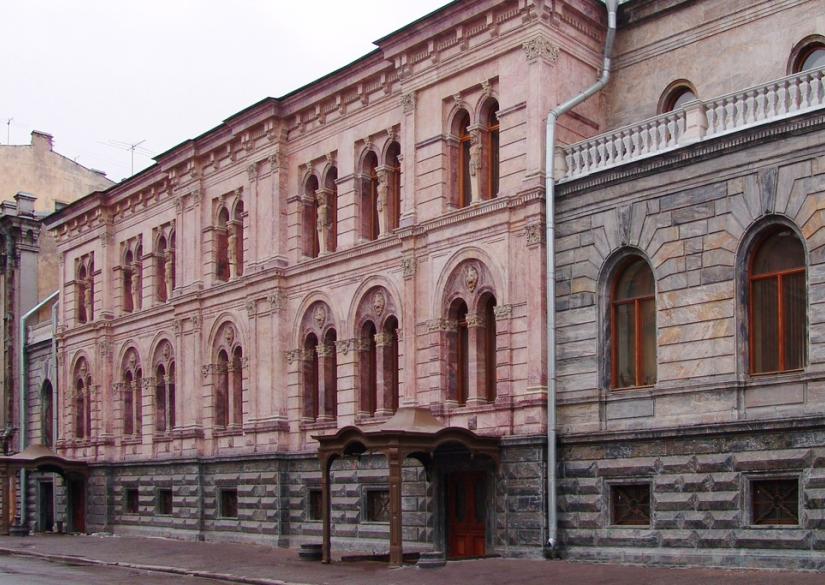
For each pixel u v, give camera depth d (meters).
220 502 37.31
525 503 25.44
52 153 62.44
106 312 46.34
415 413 26.06
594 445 24.53
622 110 28.45
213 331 38.69
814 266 20.81
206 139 39.19
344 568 25.50
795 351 21.48
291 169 35.66
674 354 23.20
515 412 26.22
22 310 56.84
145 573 27.91
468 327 27.95
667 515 22.72
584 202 25.55
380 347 31.17
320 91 34.06
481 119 28.50
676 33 27.56
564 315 25.70
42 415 53.16
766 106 22.17
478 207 27.67
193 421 39.12
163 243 43.53
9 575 26.78
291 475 34.12
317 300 33.88
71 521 47.09
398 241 30.39
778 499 21.02
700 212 23.02
